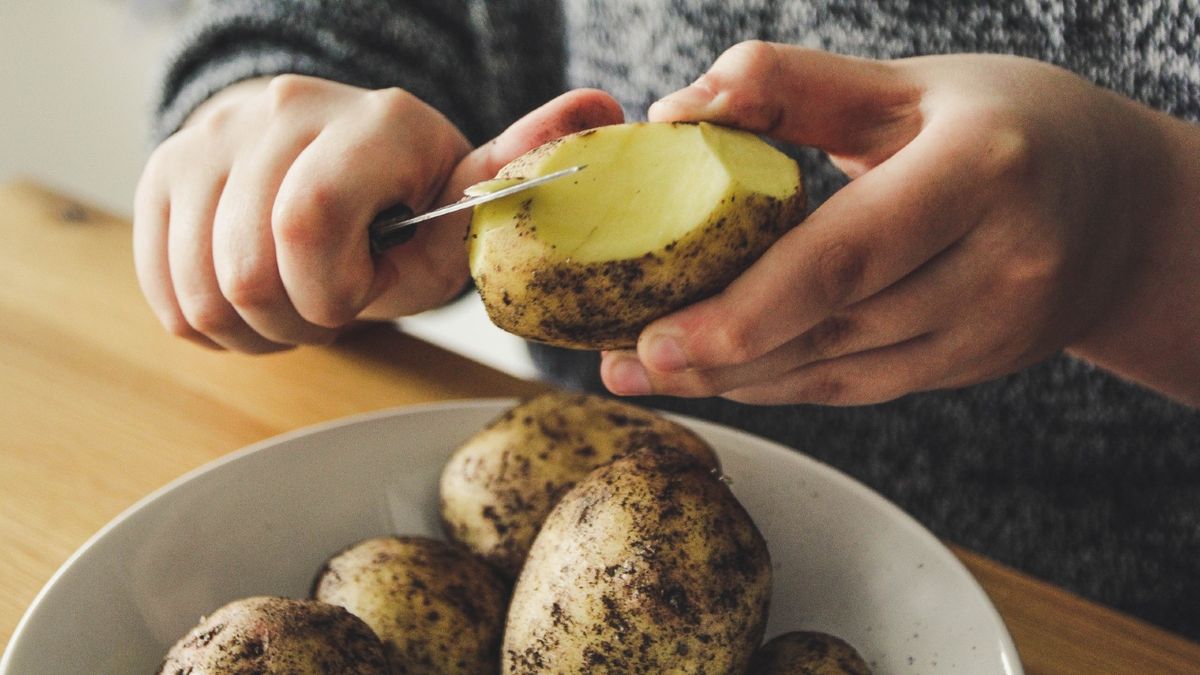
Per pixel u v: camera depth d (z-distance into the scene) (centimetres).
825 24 60
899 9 58
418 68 68
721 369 37
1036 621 43
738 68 36
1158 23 53
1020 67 41
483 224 35
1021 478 62
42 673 38
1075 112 39
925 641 41
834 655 40
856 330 37
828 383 39
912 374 39
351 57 64
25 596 43
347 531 46
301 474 46
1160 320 46
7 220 69
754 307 34
